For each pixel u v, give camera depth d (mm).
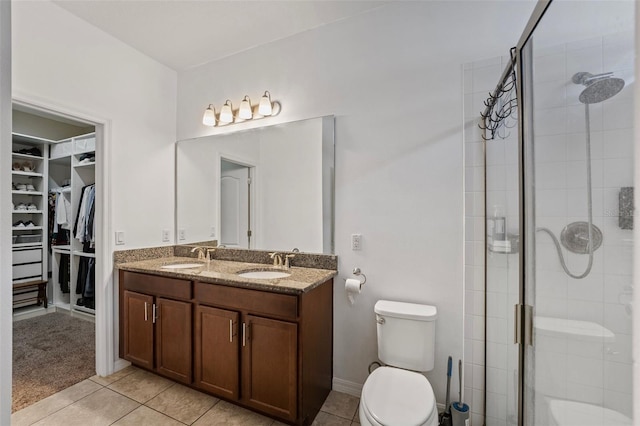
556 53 892
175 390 1992
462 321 1724
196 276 1894
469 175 1706
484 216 1666
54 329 3041
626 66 612
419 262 1825
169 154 2697
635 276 586
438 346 1767
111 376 2168
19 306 3383
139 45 2361
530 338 1062
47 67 1874
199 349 1896
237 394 1758
